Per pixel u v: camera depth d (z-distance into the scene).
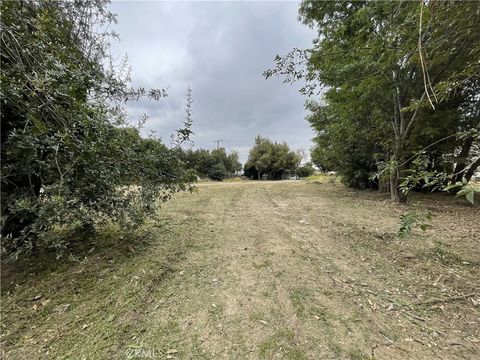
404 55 2.20
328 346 1.52
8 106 1.83
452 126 6.28
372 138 7.53
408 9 2.14
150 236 3.51
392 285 2.25
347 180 10.09
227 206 6.01
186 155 3.27
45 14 2.23
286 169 33.84
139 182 2.91
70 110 2.13
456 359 1.42
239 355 1.46
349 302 1.99
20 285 2.21
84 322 1.75
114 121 2.71
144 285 2.22
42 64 1.99
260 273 2.49
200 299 2.04
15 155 1.81
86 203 2.40
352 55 2.96
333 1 5.58
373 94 5.58
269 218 4.73
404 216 1.69
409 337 1.60
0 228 1.78
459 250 3.01
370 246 3.18
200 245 3.25
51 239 2.00
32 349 1.51
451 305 1.94
